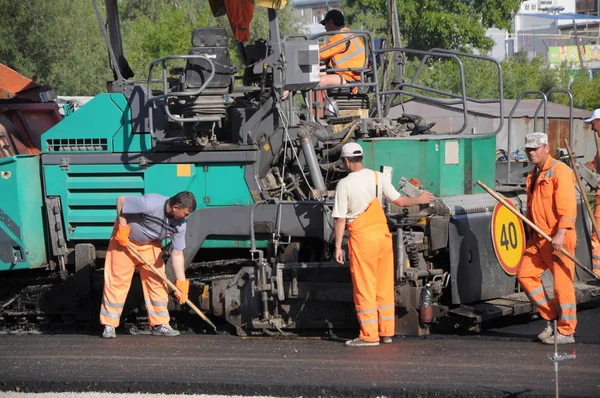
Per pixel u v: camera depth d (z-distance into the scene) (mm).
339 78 18734
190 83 15750
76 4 54781
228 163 16422
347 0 88688
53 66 53094
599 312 17875
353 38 18672
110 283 16031
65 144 17078
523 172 20328
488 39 74562
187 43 58125
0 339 16219
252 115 16531
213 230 16234
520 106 47375
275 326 15672
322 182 16031
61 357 14234
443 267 15734
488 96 61438
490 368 12641
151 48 58094
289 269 15508
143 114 16688
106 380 12414
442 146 16062
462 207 15641
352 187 14109
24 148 19422
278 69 16031
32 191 17281
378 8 75375
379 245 14219
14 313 17812
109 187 16891
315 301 15664
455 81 60656
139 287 17141
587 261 18766
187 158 16500
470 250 15562
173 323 17391
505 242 16344
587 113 47812
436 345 14461
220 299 16219
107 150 16922
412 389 11492
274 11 15992
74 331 17500
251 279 15883
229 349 14562
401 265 14664
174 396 11984
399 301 14969
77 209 17125
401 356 13555
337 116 18828
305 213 15742
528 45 145625
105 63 53312
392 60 22594
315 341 15180
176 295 15883
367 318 14336
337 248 14312
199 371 12906
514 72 73125
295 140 16156
